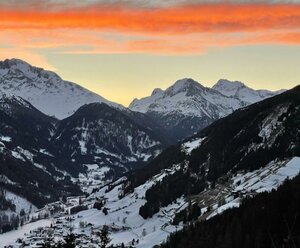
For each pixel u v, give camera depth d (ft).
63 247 265.13
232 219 586.86
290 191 568.00
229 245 532.32
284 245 119.55
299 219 495.00
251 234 524.93
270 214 540.11
